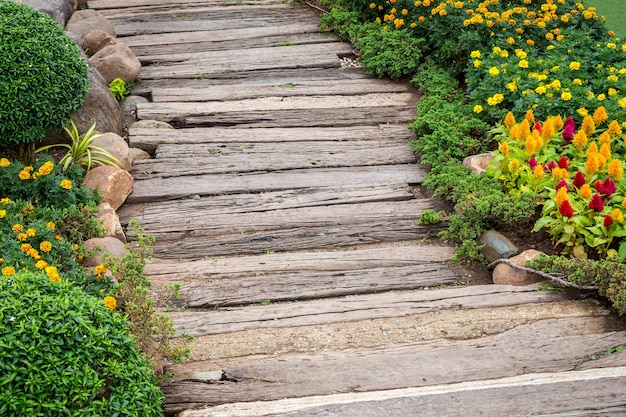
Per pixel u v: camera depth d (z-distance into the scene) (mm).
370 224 5438
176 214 5496
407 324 4395
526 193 5250
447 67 7465
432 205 5652
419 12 7938
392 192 5789
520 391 3773
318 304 4559
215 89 7191
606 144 5336
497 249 4965
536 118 6051
